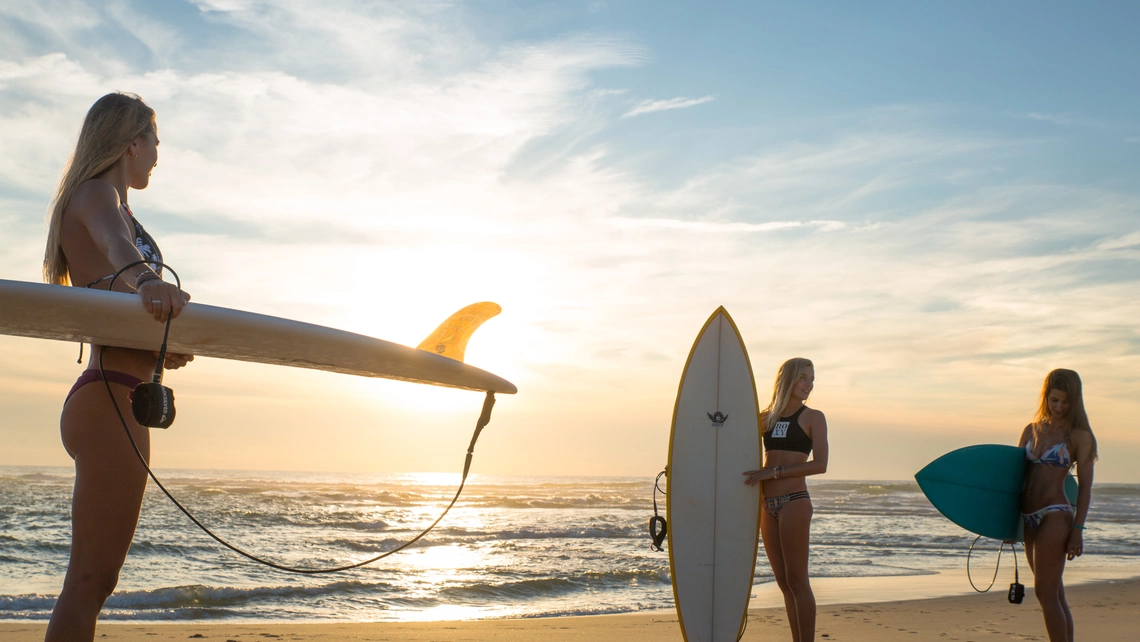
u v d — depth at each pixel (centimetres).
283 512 2023
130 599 695
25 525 1489
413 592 816
